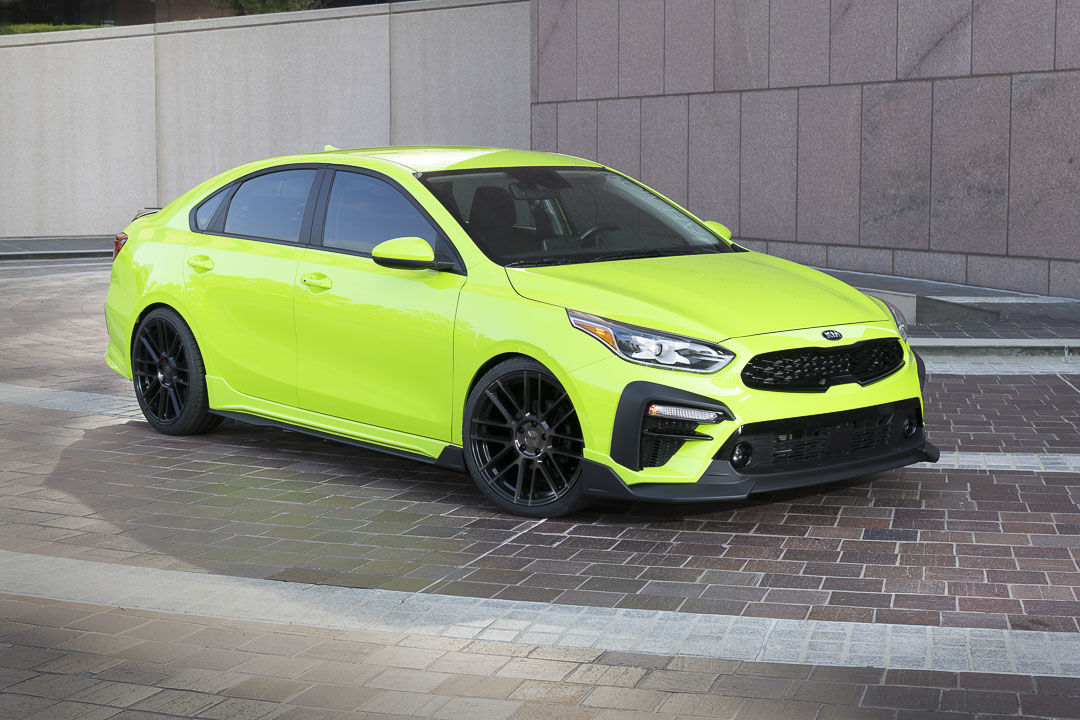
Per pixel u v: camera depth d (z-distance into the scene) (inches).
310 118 1020.5
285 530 237.9
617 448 227.0
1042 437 303.3
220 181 310.5
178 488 268.7
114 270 327.9
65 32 1050.1
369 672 169.3
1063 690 159.0
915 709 154.3
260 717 155.2
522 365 238.1
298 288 277.1
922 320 475.8
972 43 574.2
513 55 931.3
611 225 271.9
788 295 245.0
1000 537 225.6
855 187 639.8
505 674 168.1
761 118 688.4
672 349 225.1
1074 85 530.9
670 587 202.5
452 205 262.1
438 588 204.1
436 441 256.2
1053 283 546.0
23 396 367.6
